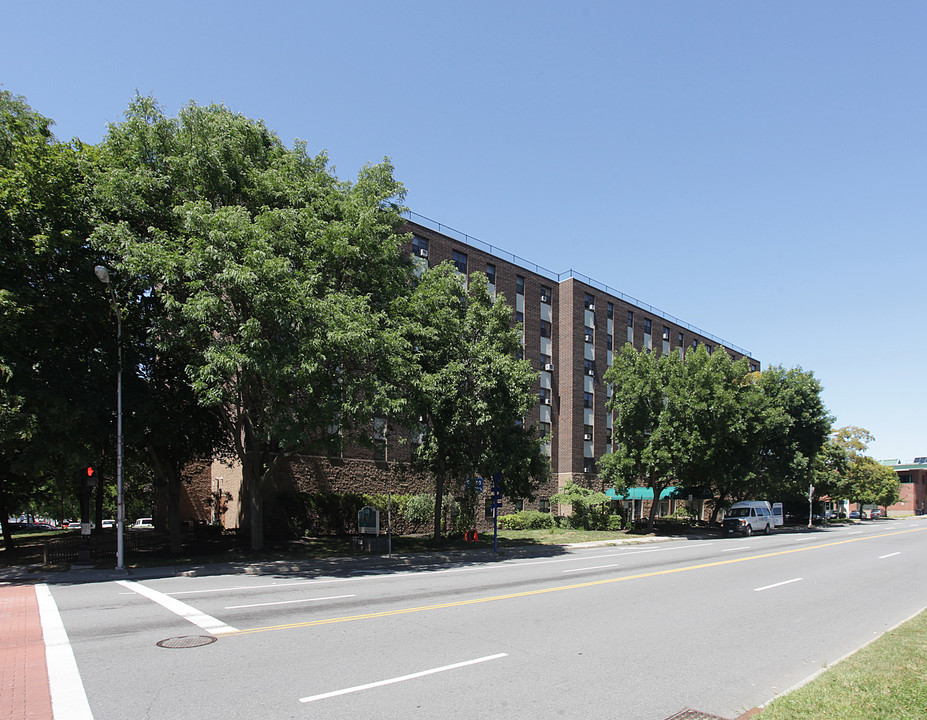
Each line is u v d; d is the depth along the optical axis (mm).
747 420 42094
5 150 18250
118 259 19125
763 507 43812
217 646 8703
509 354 27578
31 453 18547
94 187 18641
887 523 66812
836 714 5637
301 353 17078
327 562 21281
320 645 8797
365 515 29281
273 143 22984
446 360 25484
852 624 10938
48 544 20344
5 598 13344
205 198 19484
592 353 48312
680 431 37906
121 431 19031
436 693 6699
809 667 8000
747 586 15695
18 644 8852
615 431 41750
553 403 45750
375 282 21406
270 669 7555
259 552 23203
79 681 7055
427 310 23031
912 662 7547
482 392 25562
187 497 40188
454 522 33812
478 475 29672
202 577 17281
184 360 21812
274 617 10859
